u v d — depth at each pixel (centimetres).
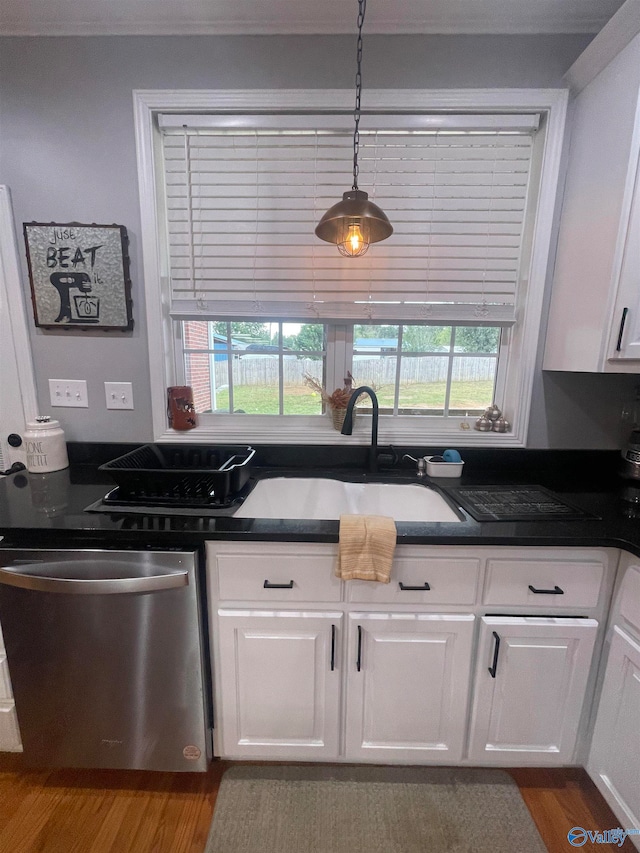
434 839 105
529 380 151
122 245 144
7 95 137
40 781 121
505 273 149
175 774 123
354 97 134
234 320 154
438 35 132
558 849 104
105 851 104
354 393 141
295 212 145
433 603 108
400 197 143
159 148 143
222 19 129
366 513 146
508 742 115
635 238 110
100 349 153
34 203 143
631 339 113
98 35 133
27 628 106
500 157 141
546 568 105
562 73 133
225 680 113
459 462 148
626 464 148
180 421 157
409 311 152
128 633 106
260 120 138
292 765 125
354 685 113
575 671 109
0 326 149
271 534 101
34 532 102
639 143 106
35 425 147
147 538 102
